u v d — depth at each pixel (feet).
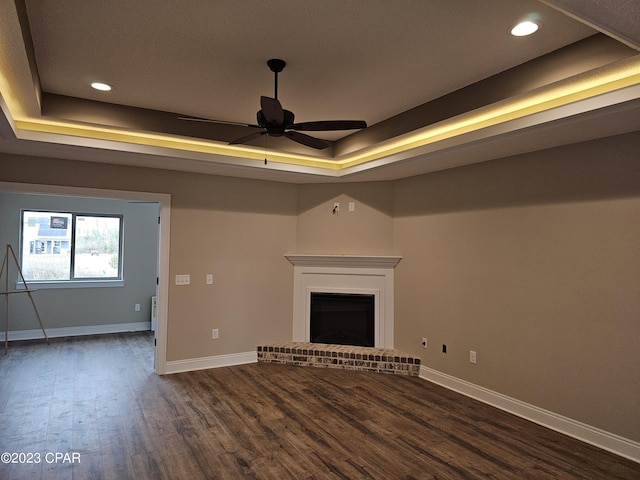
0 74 8.93
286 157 17.07
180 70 10.63
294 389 14.64
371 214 18.16
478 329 13.98
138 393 14.10
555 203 11.82
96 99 12.62
